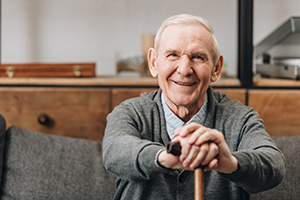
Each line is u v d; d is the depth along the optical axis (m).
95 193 1.41
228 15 2.62
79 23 2.69
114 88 2.17
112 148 1.01
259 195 1.38
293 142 1.48
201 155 0.82
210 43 1.10
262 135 1.07
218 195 1.12
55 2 2.68
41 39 2.71
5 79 2.20
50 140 1.53
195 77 1.09
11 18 2.70
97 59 2.71
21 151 1.48
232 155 0.90
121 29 2.69
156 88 2.15
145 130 1.15
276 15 2.60
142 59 2.32
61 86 2.19
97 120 2.18
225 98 1.29
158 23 2.67
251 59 2.09
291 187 1.38
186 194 1.10
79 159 1.49
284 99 2.09
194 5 2.63
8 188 1.41
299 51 2.50
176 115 1.17
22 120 2.20
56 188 1.41
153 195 1.11
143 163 0.89
